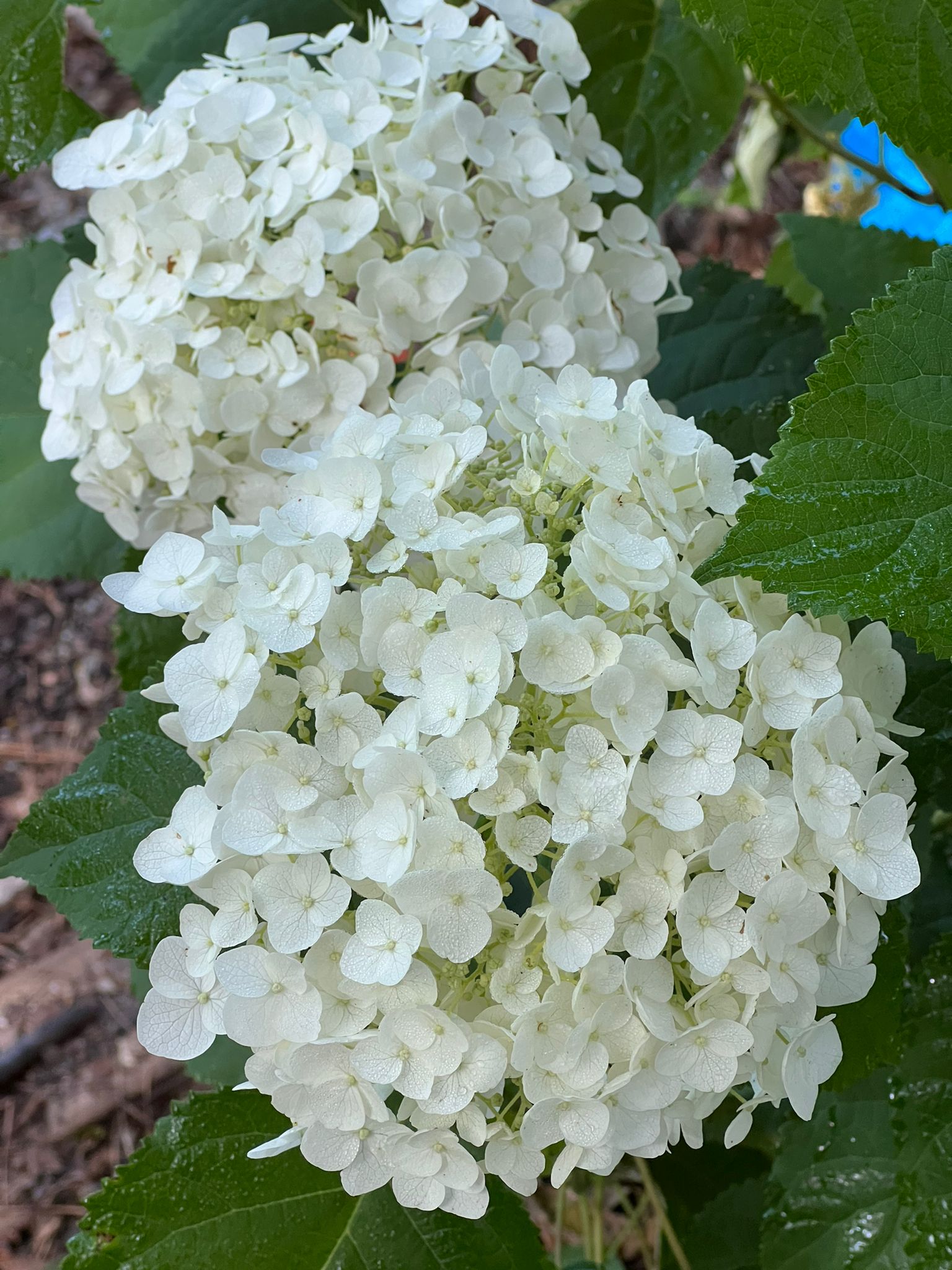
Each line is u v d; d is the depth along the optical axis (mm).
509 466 361
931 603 298
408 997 305
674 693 331
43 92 505
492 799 305
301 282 419
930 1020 421
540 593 317
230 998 306
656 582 313
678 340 592
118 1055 811
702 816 302
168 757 412
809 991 316
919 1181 405
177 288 430
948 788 483
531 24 469
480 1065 304
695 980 314
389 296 427
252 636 321
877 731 349
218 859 314
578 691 305
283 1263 412
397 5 463
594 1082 304
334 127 423
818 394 310
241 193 425
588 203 459
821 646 324
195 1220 410
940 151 386
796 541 305
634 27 555
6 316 620
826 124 766
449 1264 417
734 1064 308
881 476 308
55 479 615
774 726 317
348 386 435
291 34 550
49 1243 742
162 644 567
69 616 997
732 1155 609
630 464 325
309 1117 321
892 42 372
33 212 1099
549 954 297
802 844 318
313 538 329
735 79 550
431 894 295
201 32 547
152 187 441
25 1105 794
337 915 303
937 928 531
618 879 318
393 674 315
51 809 405
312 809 313
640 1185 712
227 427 435
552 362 435
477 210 440
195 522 479
